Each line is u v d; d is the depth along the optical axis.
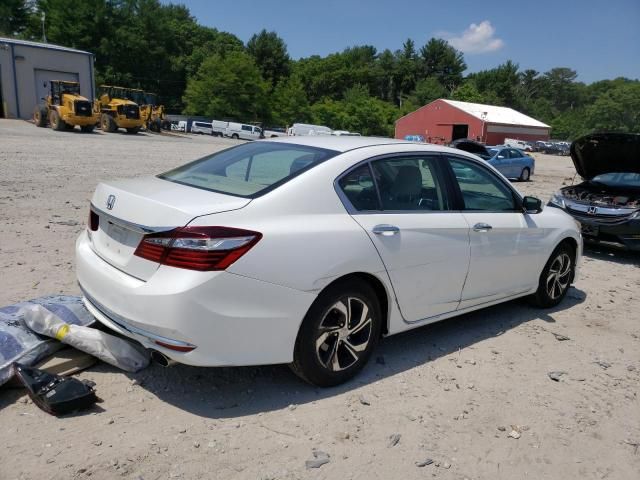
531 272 5.20
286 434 3.12
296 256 3.23
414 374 3.99
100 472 2.67
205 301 2.97
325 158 3.72
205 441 2.99
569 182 23.88
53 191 10.89
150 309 3.02
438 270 4.12
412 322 4.08
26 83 40.00
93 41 72.50
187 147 28.30
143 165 17.11
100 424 3.07
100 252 3.54
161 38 79.56
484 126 62.34
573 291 6.57
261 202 3.26
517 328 5.09
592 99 160.25
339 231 3.46
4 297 4.70
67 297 4.14
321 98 105.12
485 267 4.57
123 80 75.12
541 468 3.02
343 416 3.34
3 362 3.30
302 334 3.38
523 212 5.05
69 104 31.55
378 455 3.00
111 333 3.95
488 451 3.13
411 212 3.99
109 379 3.55
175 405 3.33
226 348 3.08
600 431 3.43
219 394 3.49
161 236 3.06
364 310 3.69
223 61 71.00
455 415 3.47
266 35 100.56
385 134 85.00
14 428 2.96
